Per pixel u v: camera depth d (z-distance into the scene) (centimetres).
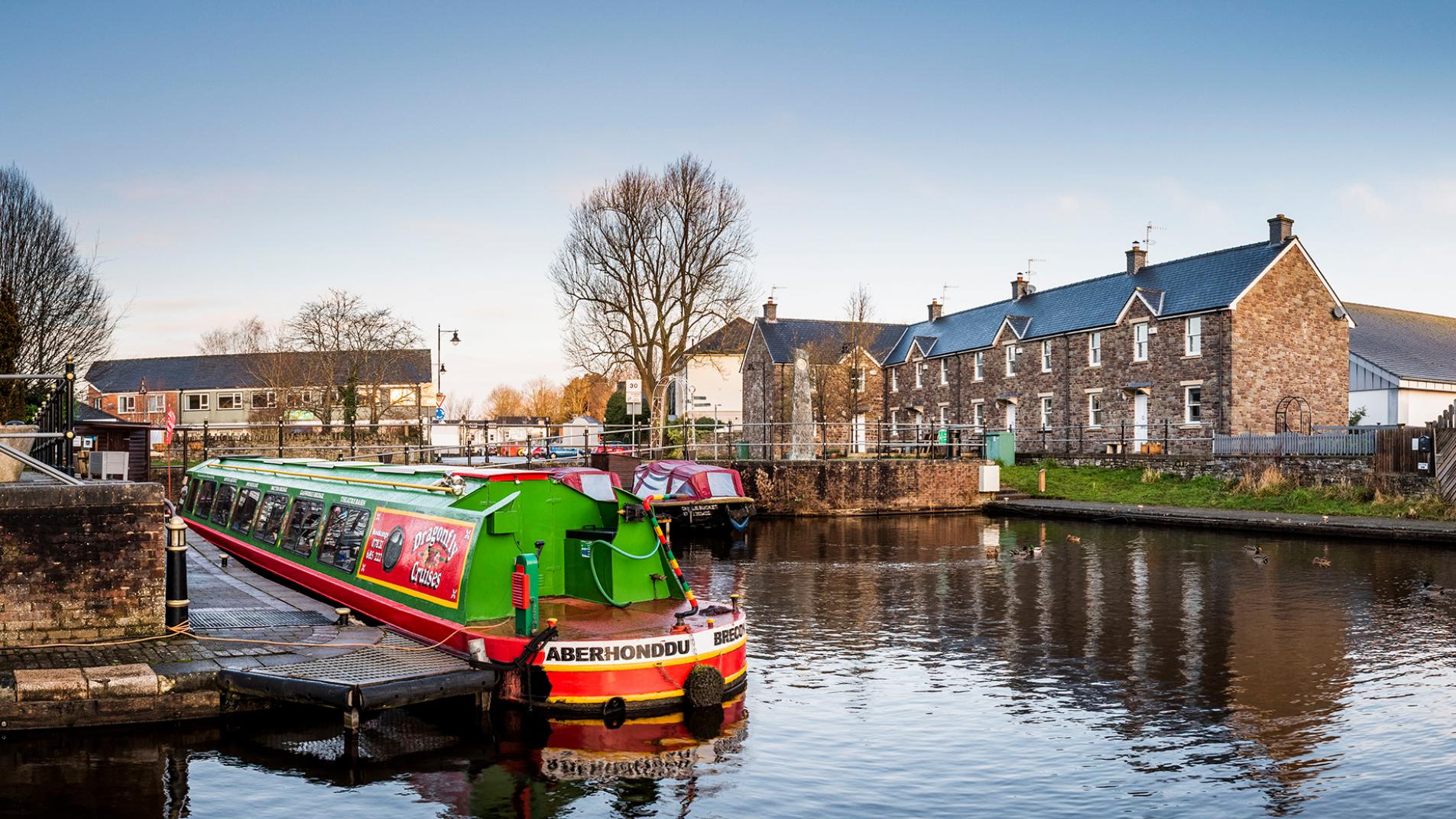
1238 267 3747
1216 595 1730
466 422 3322
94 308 3266
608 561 1178
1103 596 1739
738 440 5069
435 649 1070
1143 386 3966
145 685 942
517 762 904
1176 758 921
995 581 1919
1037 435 4538
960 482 3528
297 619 1194
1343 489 2878
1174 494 3269
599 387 8650
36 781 838
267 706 989
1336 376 3788
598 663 995
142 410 7194
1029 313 4809
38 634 1022
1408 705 1076
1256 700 1101
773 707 1075
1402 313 5106
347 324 5103
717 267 4144
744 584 1897
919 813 799
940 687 1160
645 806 813
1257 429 3622
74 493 1033
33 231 3111
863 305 5372
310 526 1468
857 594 1772
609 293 4153
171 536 1094
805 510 3400
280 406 5231
